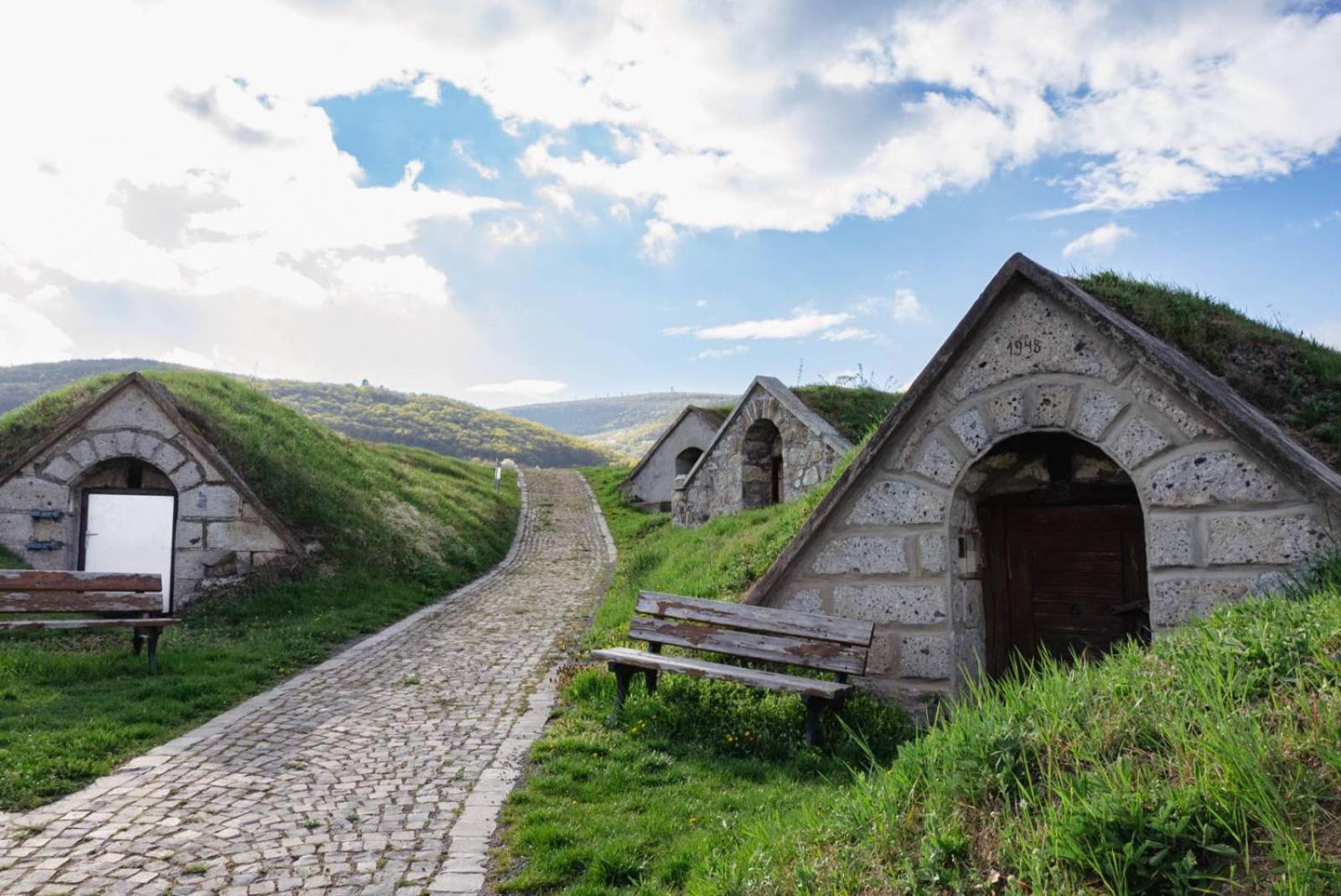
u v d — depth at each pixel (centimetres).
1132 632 716
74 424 1358
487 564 1992
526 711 796
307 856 479
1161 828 277
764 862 382
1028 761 353
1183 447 597
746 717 689
